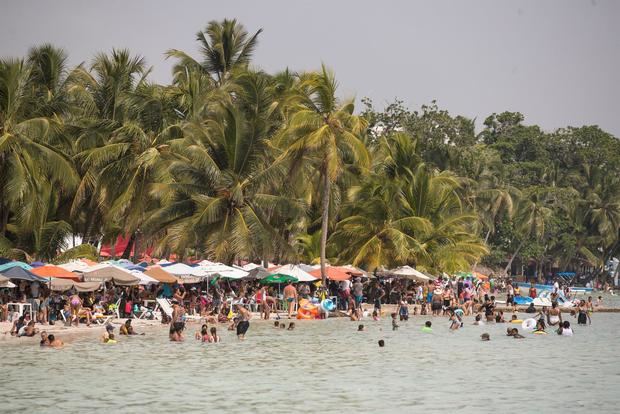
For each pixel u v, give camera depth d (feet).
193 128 284.00
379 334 216.54
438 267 342.03
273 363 155.84
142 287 271.69
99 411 108.78
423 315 294.87
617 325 267.59
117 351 170.60
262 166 280.10
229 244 270.46
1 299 222.48
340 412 109.29
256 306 270.26
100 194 280.72
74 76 309.01
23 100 253.24
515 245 617.21
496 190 556.51
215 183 276.00
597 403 116.37
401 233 320.50
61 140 271.90
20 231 253.85
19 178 231.91
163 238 280.72
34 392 121.70
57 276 206.18
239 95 318.86
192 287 278.87
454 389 127.75
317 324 245.24
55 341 176.86
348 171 342.03
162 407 111.75
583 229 651.66
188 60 360.28
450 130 549.95
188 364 152.87
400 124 533.14
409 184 350.84
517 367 153.69
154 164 279.28
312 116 272.51
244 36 365.40
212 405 113.39
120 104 297.33
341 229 335.88
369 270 324.19
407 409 111.55
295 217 284.41
